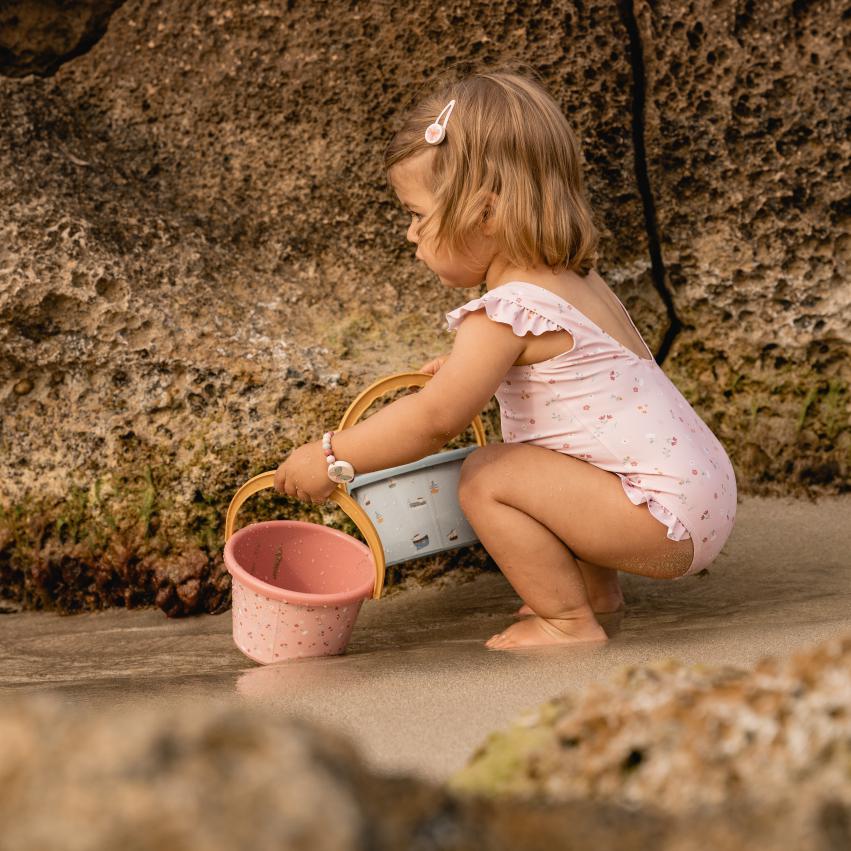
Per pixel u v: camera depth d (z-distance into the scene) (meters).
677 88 3.07
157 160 3.18
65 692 1.92
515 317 2.17
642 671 1.10
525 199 2.24
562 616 2.19
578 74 3.03
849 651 0.98
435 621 2.54
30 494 2.81
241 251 3.10
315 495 2.29
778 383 3.11
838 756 0.89
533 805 0.90
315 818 0.68
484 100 2.28
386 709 1.57
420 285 3.10
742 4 3.01
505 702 1.54
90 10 3.22
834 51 3.02
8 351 2.78
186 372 2.81
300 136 3.14
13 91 3.05
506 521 2.22
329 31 3.09
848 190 3.01
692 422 2.33
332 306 3.05
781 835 0.81
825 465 3.09
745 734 0.93
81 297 2.80
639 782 0.94
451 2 3.01
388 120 3.09
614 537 2.20
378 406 2.80
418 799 0.82
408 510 2.38
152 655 2.40
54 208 2.88
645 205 3.15
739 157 3.06
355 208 3.12
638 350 2.36
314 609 2.19
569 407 2.24
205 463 2.77
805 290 3.05
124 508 2.79
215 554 2.78
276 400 2.80
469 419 2.21
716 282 3.10
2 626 2.72
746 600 2.46
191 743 0.74
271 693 1.78
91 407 2.83
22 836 0.69
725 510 2.27
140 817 0.69
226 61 3.15
